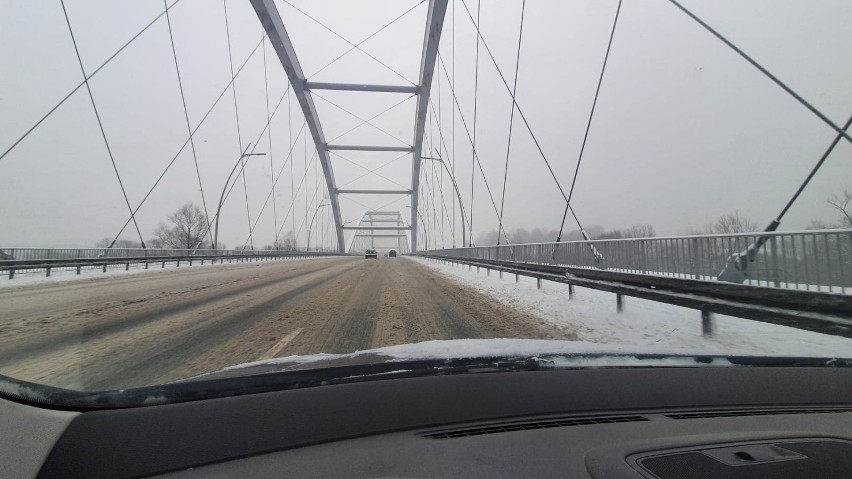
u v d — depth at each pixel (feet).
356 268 88.99
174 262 99.76
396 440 6.70
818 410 8.25
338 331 20.72
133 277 59.26
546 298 33.35
